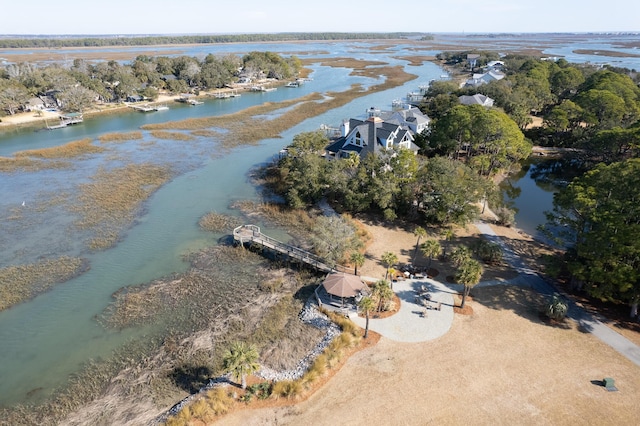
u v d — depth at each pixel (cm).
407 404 2659
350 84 16500
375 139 6575
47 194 6112
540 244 4838
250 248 4719
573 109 8475
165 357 3144
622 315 3512
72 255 4534
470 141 6838
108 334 3381
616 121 8094
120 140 8969
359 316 3497
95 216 5444
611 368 2944
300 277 4184
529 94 10562
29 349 3219
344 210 5572
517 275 4125
